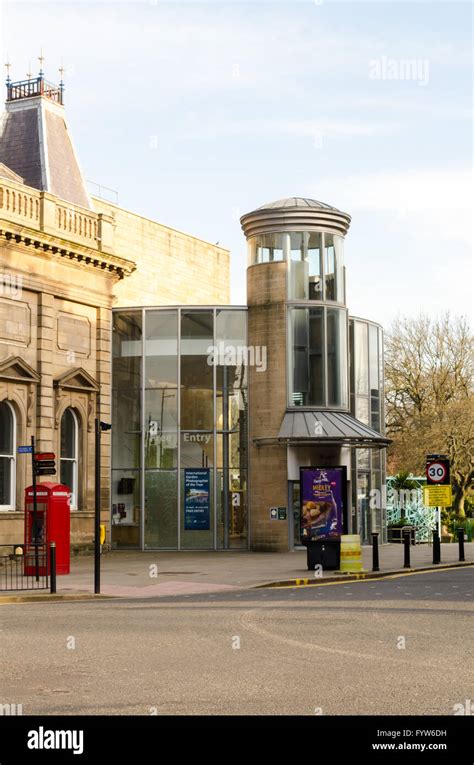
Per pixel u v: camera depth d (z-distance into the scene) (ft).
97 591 75.46
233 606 64.75
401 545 147.74
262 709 32.17
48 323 116.37
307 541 95.30
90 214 125.18
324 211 130.72
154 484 128.57
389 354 208.44
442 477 108.27
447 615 57.98
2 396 109.40
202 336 130.52
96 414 124.98
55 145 127.85
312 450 126.31
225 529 127.13
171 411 129.49
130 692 35.22
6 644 47.39
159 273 163.22
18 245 111.75
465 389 200.95
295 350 128.47
